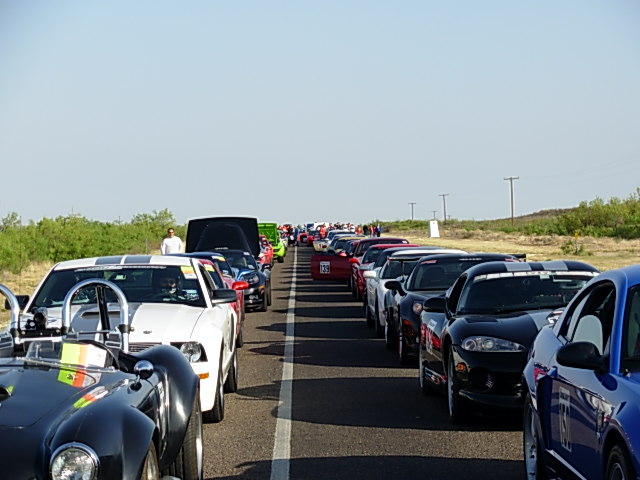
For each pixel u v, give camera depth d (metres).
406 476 8.12
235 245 29.52
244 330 21.06
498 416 10.58
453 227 146.75
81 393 5.70
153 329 9.92
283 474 8.34
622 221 89.38
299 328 21.22
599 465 5.68
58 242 48.00
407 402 11.69
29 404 5.39
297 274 45.91
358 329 20.78
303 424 10.52
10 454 4.94
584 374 6.19
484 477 8.02
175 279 11.43
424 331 12.05
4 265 38.59
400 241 33.03
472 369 9.79
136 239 63.03
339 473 8.31
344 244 45.56
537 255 54.09
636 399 5.26
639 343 5.94
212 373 10.08
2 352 6.95
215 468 8.64
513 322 10.17
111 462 5.02
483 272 11.49
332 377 13.88
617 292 6.27
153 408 6.22
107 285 7.42
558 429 6.72
